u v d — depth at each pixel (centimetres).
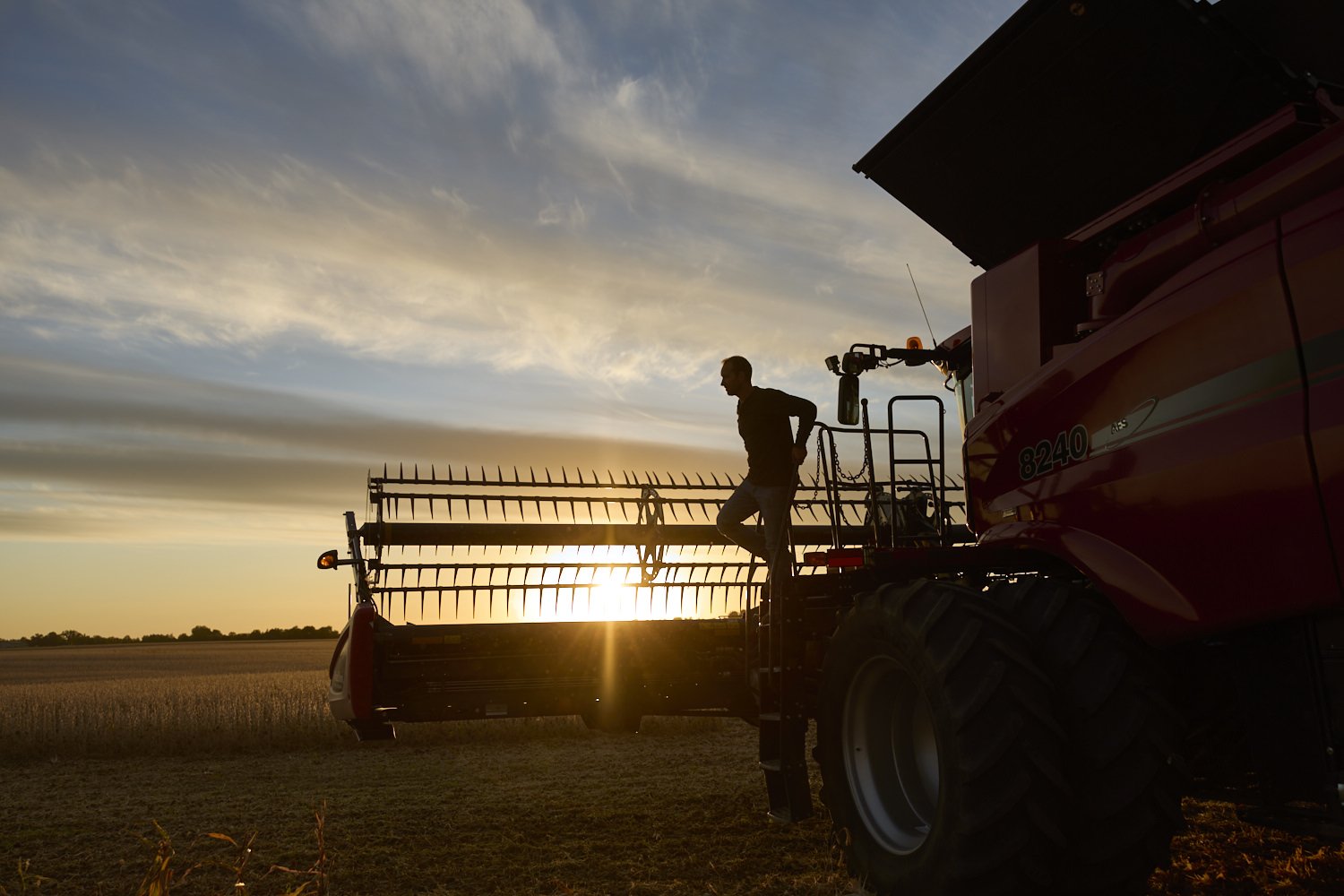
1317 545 307
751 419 610
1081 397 421
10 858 604
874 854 424
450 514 761
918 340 638
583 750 1116
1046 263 478
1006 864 354
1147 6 415
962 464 514
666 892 483
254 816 739
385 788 874
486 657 657
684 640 698
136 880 537
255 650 6931
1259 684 341
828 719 464
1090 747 368
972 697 369
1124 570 378
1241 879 463
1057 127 493
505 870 539
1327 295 316
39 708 1428
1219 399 350
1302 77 392
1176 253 414
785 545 554
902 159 571
